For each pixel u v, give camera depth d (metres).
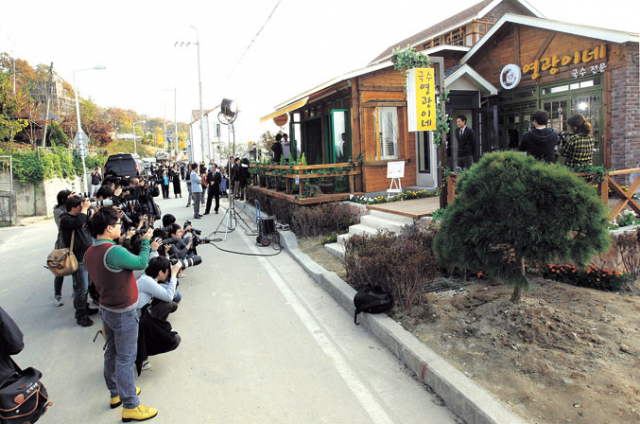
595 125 9.97
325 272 7.18
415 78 7.77
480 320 4.64
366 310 5.19
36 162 18.38
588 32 9.66
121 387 3.57
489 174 4.46
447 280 6.09
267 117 13.65
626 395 3.22
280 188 13.34
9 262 9.74
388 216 8.85
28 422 2.78
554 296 5.09
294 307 6.11
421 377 4.02
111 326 3.62
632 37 8.95
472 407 3.27
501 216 4.34
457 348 4.24
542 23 10.72
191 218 15.24
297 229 10.45
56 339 5.39
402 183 12.18
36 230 14.75
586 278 5.60
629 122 9.31
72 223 5.55
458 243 4.63
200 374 4.33
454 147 12.45
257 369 4.39
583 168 6.24
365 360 4.47
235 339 5.12
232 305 6.29
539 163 4.41
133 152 68.69
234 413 3.65
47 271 8.76
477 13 18.73
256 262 8.77
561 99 10.73
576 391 3.35
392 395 3.81
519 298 4.82
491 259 4.45
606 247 4.22
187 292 6.95
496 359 3.95
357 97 11.38
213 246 10.43
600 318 4.42
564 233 4.11
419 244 6.13
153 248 5.02
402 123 12.07
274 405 3.74
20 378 2.83
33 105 25.70
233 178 18.05
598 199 4.17
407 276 5.17
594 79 9.92
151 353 4.21
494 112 11.96
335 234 9.60
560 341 4.07
